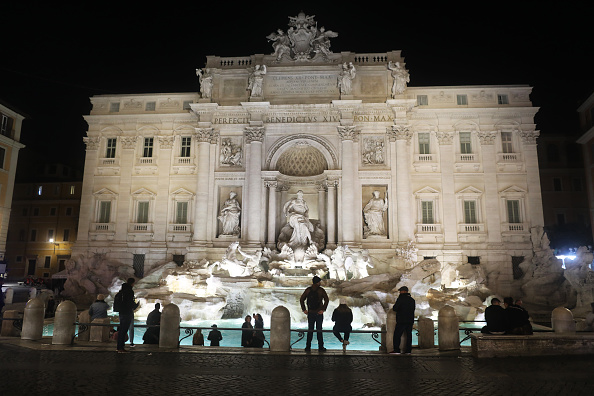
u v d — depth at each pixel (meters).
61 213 61.56
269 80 43.28
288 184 44.38
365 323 28.61
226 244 41.50
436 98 43.91
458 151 43.09
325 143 41.81
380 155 41.78
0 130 45.59
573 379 11.46
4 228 45.75
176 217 44.22
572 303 35.84
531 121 42.88
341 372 12.17
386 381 11.24
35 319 17.02
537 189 41.88
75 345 15.88
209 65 44.66
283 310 15.32
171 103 46.16
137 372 11.98
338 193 40.53
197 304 30.91
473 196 42.28
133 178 44.97
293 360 13.71
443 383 11.06
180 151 45.38
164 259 43.19
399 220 40.03
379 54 43.22
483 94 43.66
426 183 42.62
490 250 41.00
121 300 15.03
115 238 43.97
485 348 14.20
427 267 33.78
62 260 60.53
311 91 42.81
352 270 35.84
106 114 46.00
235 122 43.34
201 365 12.90
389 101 40.94
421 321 16.55
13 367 12.50
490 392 10.30
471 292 34.22
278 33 44.09
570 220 50.78
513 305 15.70
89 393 9.95
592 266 36.56
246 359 13.77
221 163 43.19
